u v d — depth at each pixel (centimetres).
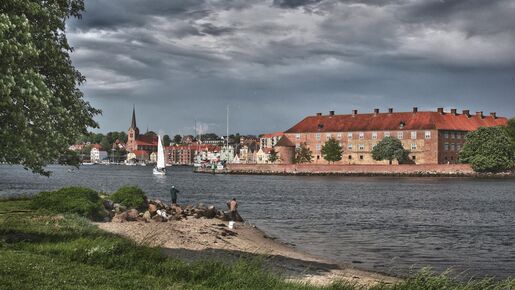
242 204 7219
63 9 2167
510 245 3700
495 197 8706
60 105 2030
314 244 3644
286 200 7988
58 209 3344
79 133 2198
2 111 1764
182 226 3588
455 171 16925
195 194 9362
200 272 1703
